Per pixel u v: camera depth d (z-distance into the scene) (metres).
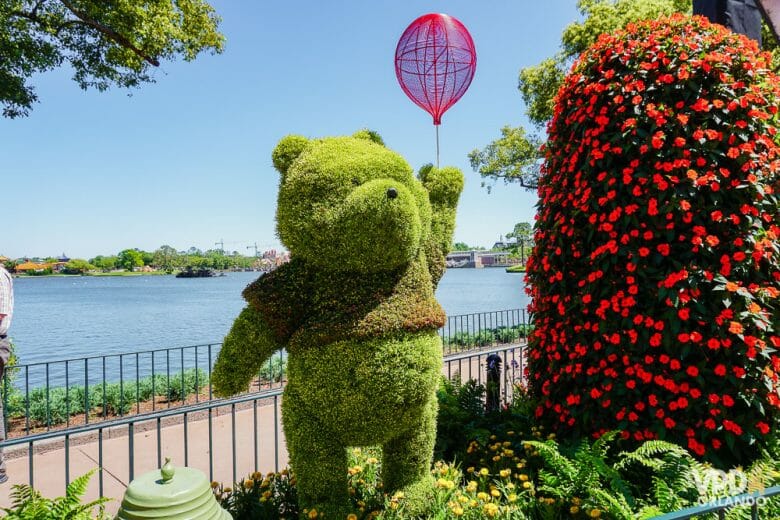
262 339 2.88
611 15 12.28
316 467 2.88
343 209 2.76
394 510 3.02
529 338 4.24
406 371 2.77
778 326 3.07
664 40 3.40
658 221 3.18
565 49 13.75
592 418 3.53
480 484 3.48
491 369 4.82
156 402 7.97
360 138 3.43
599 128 3.43
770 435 3.04
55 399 7.32
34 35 8.86
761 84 3.24
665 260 3.20
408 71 4.72
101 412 7.41
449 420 4.33
